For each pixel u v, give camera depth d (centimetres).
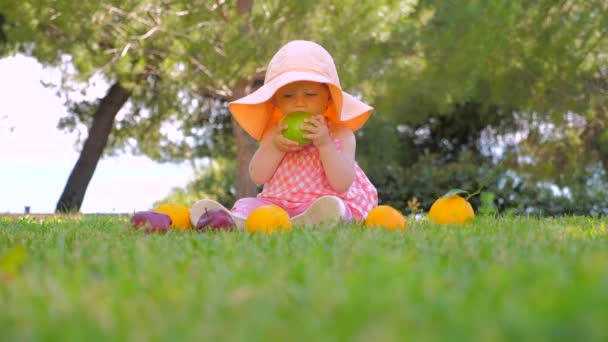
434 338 100
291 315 120
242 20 760
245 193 923
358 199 421
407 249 230
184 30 763
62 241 271
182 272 179
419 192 1074
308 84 399
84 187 1116
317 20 771
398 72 882
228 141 1295
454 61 902
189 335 106
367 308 118
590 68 995
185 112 1138
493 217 436
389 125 1156
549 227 362
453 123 1381
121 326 113
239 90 863
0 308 129
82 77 802
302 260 187
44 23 779
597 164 1204
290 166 423
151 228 353
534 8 972
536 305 112
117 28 793
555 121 1050
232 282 156
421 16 889
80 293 142
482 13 912
